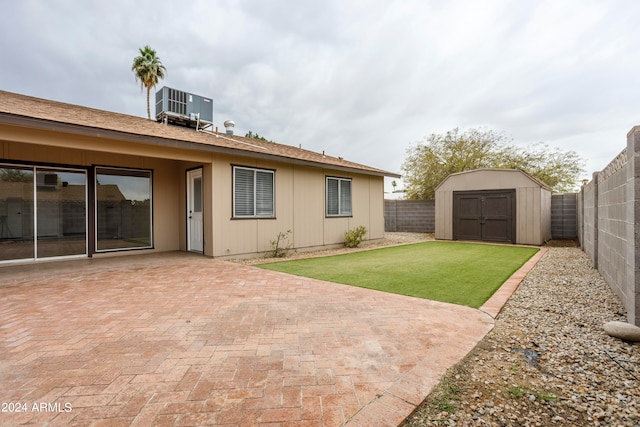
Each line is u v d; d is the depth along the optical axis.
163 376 2.23
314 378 2.21
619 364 2.48
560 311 3.77
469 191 12.43
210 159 7.46
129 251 8.16
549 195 12.16
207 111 11.81
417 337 2.93
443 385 2.14
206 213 7.77
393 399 1.96
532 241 10.95
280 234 8.98
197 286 4.88
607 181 5.00
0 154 6.43
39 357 2.51
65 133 5.39
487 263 7.12
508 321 3.44
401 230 16.89
